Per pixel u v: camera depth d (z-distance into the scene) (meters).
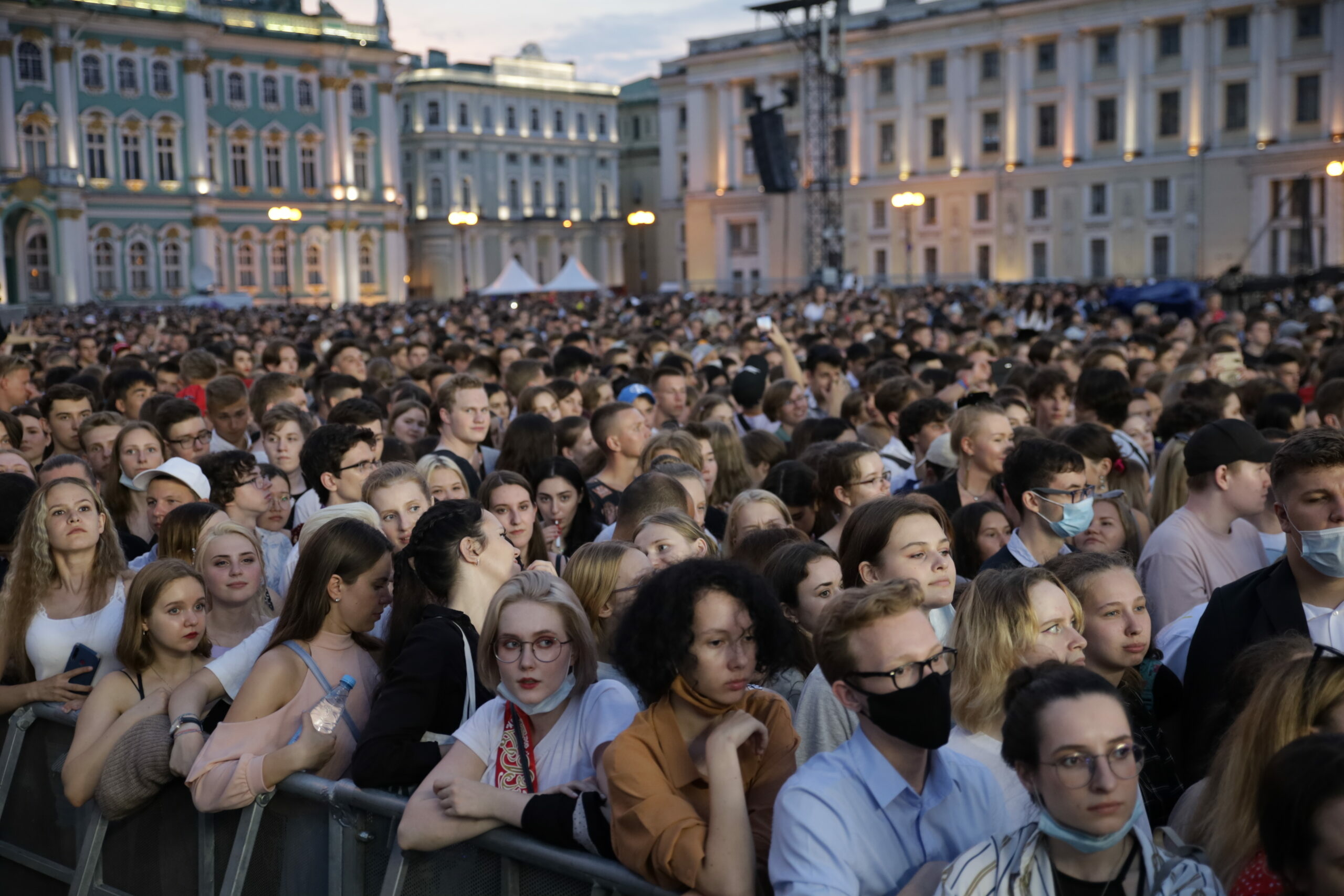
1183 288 27.33
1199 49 63.62
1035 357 12.93
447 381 8.58
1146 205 66.00
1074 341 17.42
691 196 84.19
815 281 56.19
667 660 3.31
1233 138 63.69
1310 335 15.91
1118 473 7.35
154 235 70.12
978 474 6.84
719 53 81.00
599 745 3.70
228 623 5.43
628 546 4.69
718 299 55.19
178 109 70.50
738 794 3.19
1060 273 69.38
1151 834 3.23
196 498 6.68
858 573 4.63
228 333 27.91
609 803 3.43
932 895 3.07
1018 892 2.94
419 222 90.94
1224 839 3.25
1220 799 3.30
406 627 4.41
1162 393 10.08
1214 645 4.44
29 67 65.62
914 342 15.98
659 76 87.25
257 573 5.45
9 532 6.09
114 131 68.50
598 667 4.38
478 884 3.69
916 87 73.69
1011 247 70.94
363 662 4.53
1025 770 2.94
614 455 8.02
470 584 4.46
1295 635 3.72
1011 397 8.79
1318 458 4.20
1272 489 4.45
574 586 4.61
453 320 29.42
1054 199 69.25
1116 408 8.52
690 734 3.42
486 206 92.94
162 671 4.92
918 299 46.53
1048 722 2.86
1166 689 4.67
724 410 9.52
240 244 73.44
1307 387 11.30
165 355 18.86
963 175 72.00
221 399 9.66
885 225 75.69
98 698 4.82
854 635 3.10
